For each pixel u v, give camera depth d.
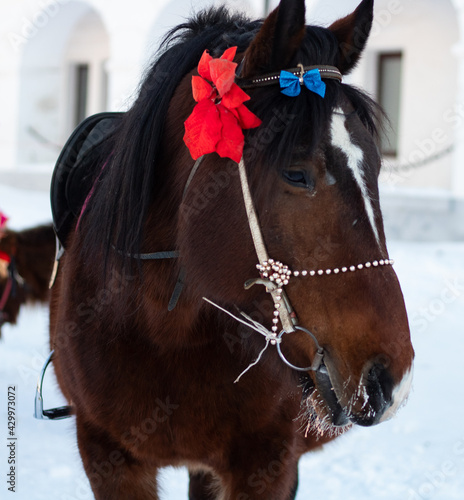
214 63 1.72
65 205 2.54
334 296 1.65
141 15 14.09
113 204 2.06
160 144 2.01
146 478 2.26
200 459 2.19
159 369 2.09
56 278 2.70
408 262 9.68
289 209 1.64
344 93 1.74
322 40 1.77
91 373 2.15
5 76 16.36
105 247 2.07
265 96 1.71
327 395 1.72
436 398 4.89
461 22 11.52
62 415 2.65
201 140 1.73
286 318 1.71
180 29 2.21
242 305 1.87
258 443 2.15
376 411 1.60
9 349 6.11
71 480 3.49
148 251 2.02
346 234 1.62
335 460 3.90
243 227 1.75
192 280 1.90
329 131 1.64
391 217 11.59
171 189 1.98
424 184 12.54
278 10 1.70
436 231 11.48
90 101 17.19
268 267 1.69
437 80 12.74
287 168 1.61
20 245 5.08
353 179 1.63
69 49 17.28
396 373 1.61
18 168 16.03
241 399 2.09
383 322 1.62
